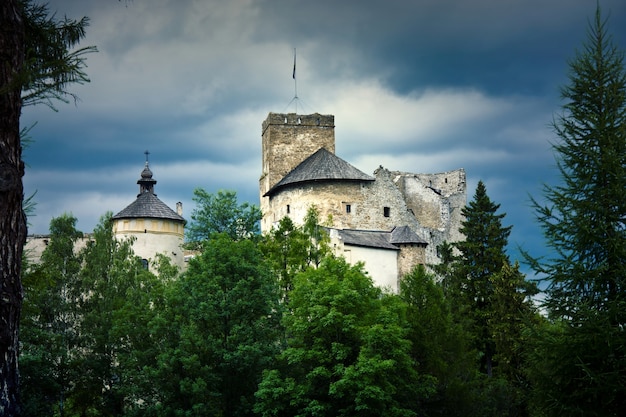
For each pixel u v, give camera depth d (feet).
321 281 122.72
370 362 104.53
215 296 126.21
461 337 130.41
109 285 135.74
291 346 122.52
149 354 124.26
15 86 32.91
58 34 41.06
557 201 80.94
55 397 121.60
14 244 34.88
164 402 119.14
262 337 125.90
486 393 136.15
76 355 128.26
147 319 127.75
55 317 129.39
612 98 82.99
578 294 78.28
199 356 121.70
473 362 134.41
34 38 40.40
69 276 134.72
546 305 79.82
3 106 34.42
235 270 132.05
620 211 78.54
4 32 35.01
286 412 112.16
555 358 76.89
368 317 118.42
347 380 104.12
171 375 119.34
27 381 115.03
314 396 112.37
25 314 111.24
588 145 81.61
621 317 74.90
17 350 35.22
